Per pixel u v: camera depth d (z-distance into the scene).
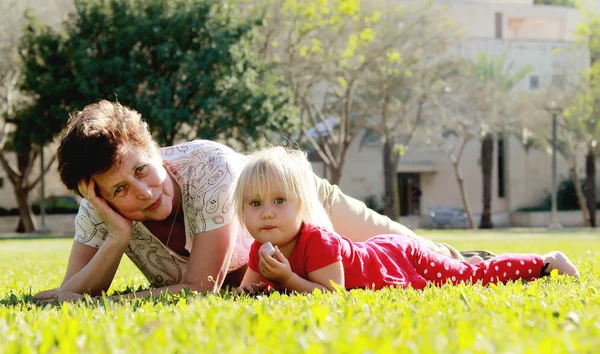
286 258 3.82
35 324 2.49
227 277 4.40
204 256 3.74
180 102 22.50
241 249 4.20
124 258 8.63
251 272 3.99
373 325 2.26
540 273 4.32
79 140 3.40
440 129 31.22
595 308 2.59
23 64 24.22
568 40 40.59
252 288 3.77
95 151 3.38
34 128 23.97
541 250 9.59
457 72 28.72
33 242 18.31
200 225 3.78
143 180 3.53
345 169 38.78
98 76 22.27
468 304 2.77
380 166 39.09
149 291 3.67
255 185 3.64
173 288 3.66
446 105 30.27
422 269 4.12
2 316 2.79
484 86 30.69
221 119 21.94
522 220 39.72
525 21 45.25
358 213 4.80
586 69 35.66
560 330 2.18
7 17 25.66
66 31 23.94
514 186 40.78
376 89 26.61
